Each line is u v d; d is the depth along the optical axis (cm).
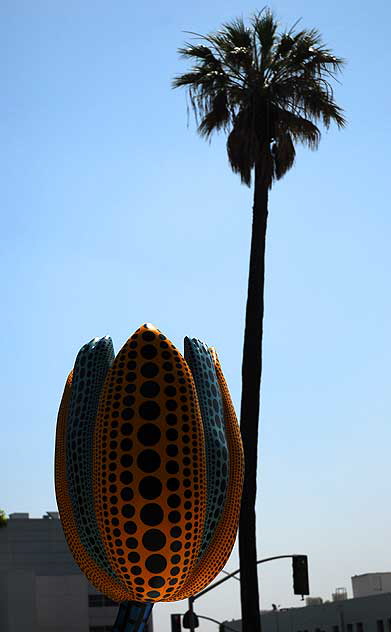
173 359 2081
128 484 1997
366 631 7950
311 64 3781
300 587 4019
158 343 2088
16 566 12300
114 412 2038
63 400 2283
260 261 3606
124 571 2023
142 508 1991
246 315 3556
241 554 3306
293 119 3750
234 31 3831
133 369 2066
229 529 2130
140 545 1995
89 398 2166
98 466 2030
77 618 10844
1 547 12300
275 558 4072
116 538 2005
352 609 8138
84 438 2122
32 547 12388
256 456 3397
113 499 2003
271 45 3809
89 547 2089
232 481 2166
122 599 2127
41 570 12344
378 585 9688
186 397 2058
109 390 2062
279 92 3744
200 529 2034
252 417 3438
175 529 1998
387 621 7706
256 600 3269
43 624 10725
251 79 3791
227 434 2214
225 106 3819
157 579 2022
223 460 2122
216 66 3850
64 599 10875
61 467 2203
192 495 2012
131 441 2012
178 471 2008
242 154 3709
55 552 12431
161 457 2005
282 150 3709
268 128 3719
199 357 2192
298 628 8888
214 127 3847
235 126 3738
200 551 2083
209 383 2180
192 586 2116
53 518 12556
